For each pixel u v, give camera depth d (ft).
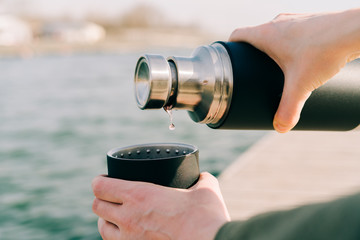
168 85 2.09
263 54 2.25
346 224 0.88
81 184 16.11
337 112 2.35
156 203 1.96
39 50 145.28
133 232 1.99
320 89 2.27
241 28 2.33
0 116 33.06
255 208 7.55
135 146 2.48
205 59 2.23
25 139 24.91
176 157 2.14
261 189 8.70
